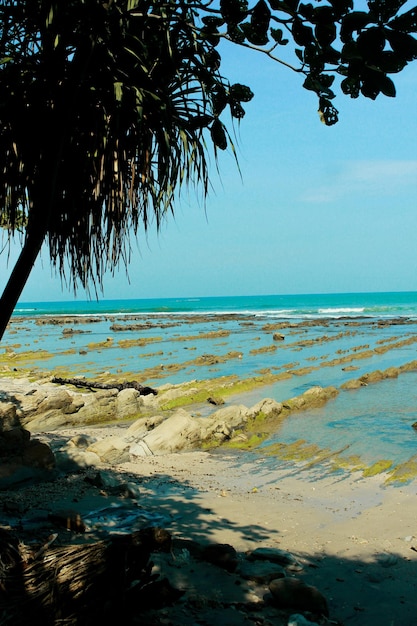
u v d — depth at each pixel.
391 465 13.23
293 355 38.88
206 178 4.44
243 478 12.30
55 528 6.79
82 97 4.10
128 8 4.01
